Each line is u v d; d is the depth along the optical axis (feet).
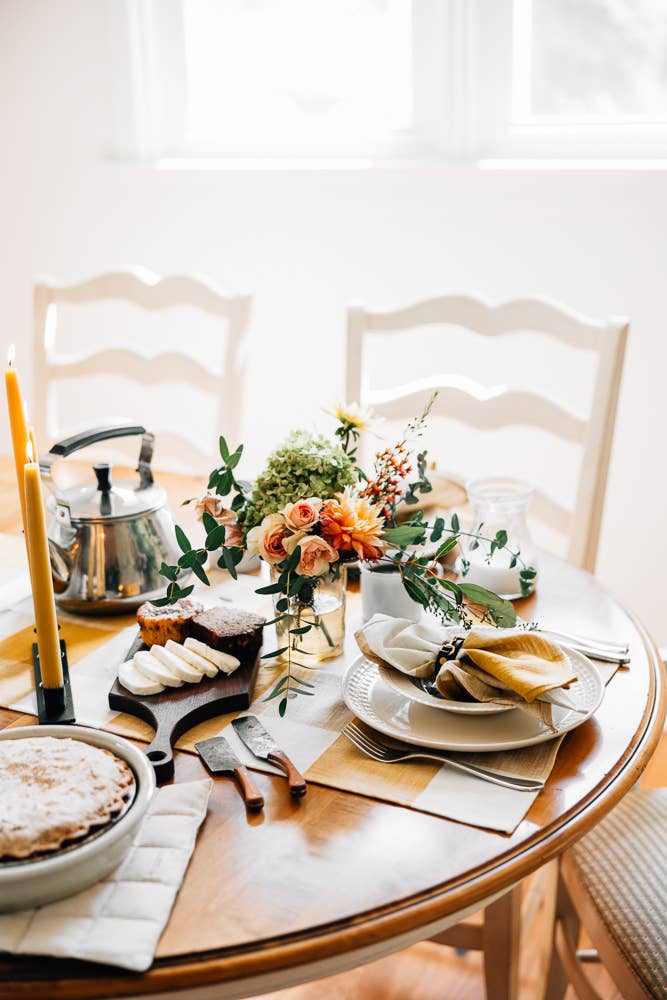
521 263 7.11
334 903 2.38
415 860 2.52
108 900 2.36
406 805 2.72
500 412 5.38
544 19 7.07
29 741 2.60
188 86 8.07
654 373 6.95
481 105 7.20
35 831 2.29
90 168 8.23
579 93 7.16
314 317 7.88
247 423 8.40
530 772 2.85
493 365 7.38
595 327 5.09
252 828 2.64
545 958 4.75
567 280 7.01
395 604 3.67
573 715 3.06
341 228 7.56
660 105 7.02
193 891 2.42
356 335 5.58
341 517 3.13
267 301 7.99
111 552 3.74
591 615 3.87
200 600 3.93
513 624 3.21
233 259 7.99
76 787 2.42
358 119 7.75
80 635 3.69
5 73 8.24
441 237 7.29
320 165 7.50
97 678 3.38
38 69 8.13
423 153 7.47
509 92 7.13
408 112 7.55
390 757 2.92
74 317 8.59
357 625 3.78
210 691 3.18
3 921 2.29
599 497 5.16
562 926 4.46
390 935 2.33
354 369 5.61
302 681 3.37
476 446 7.58
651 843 4.02
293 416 8.21
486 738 2.97
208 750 2.94
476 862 2.51
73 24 7.91
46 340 6.19
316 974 2.37
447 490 4.61
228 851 2.56
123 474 5.27
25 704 3.24
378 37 7.49
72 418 8.90
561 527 5.29
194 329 8.23
